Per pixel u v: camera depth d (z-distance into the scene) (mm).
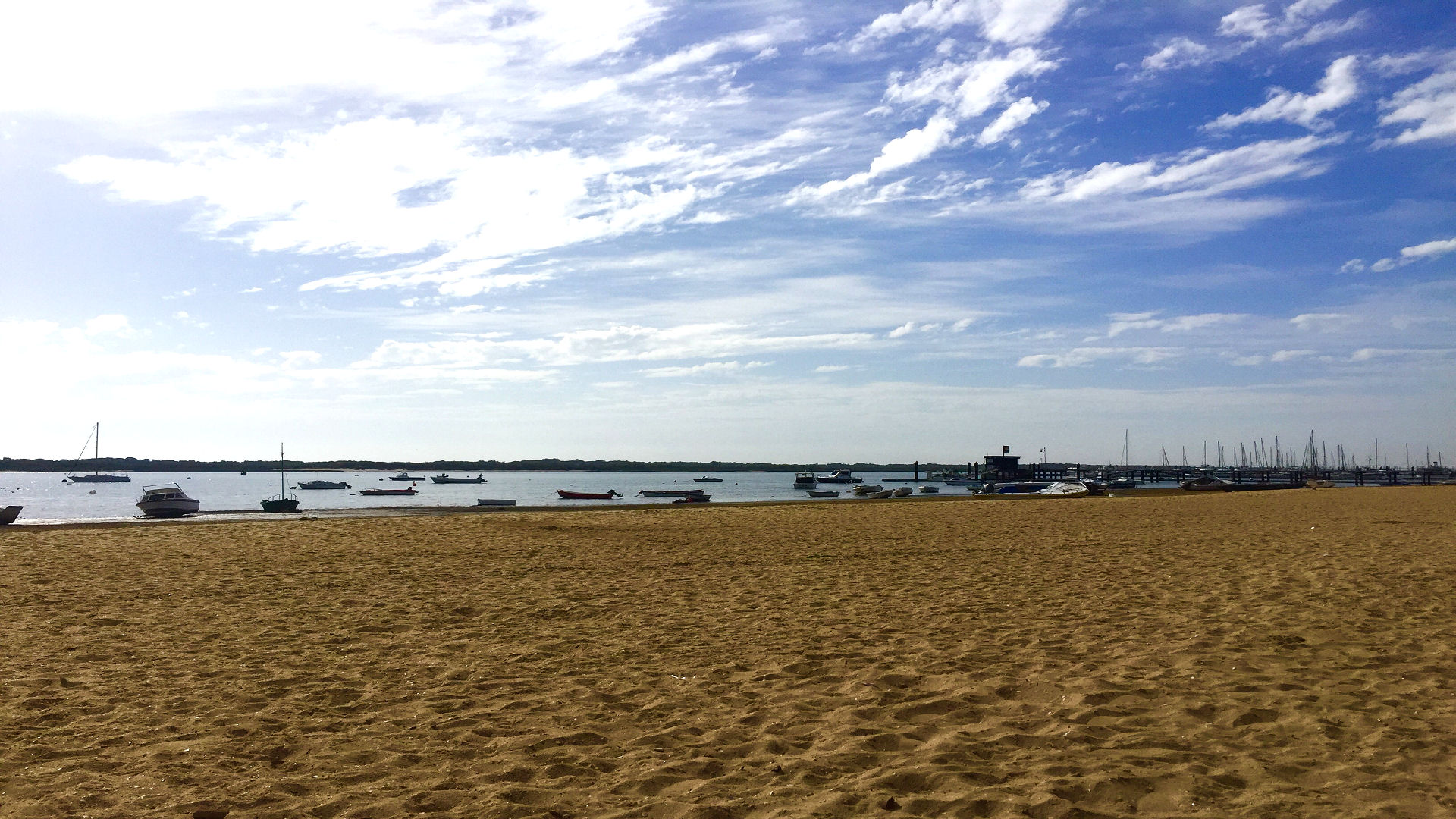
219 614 12062
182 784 5613
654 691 7875
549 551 20359
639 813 5078
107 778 5723
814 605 12344
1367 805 4863
